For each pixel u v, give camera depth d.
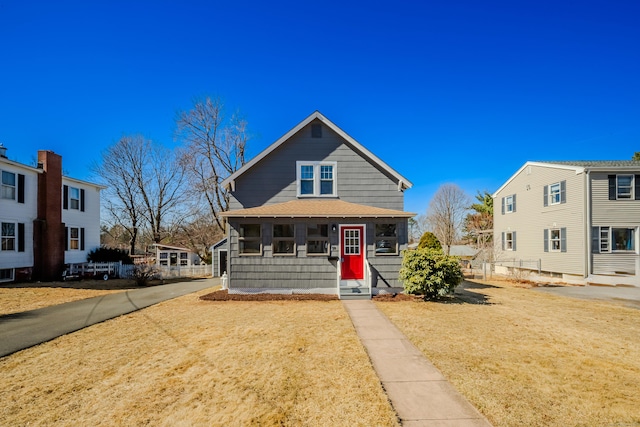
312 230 12.95
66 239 20.97
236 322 8.81
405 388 4.95
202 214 34.72
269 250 12.82
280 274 12.80
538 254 21.67
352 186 14.51
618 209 18.22
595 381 5.22
